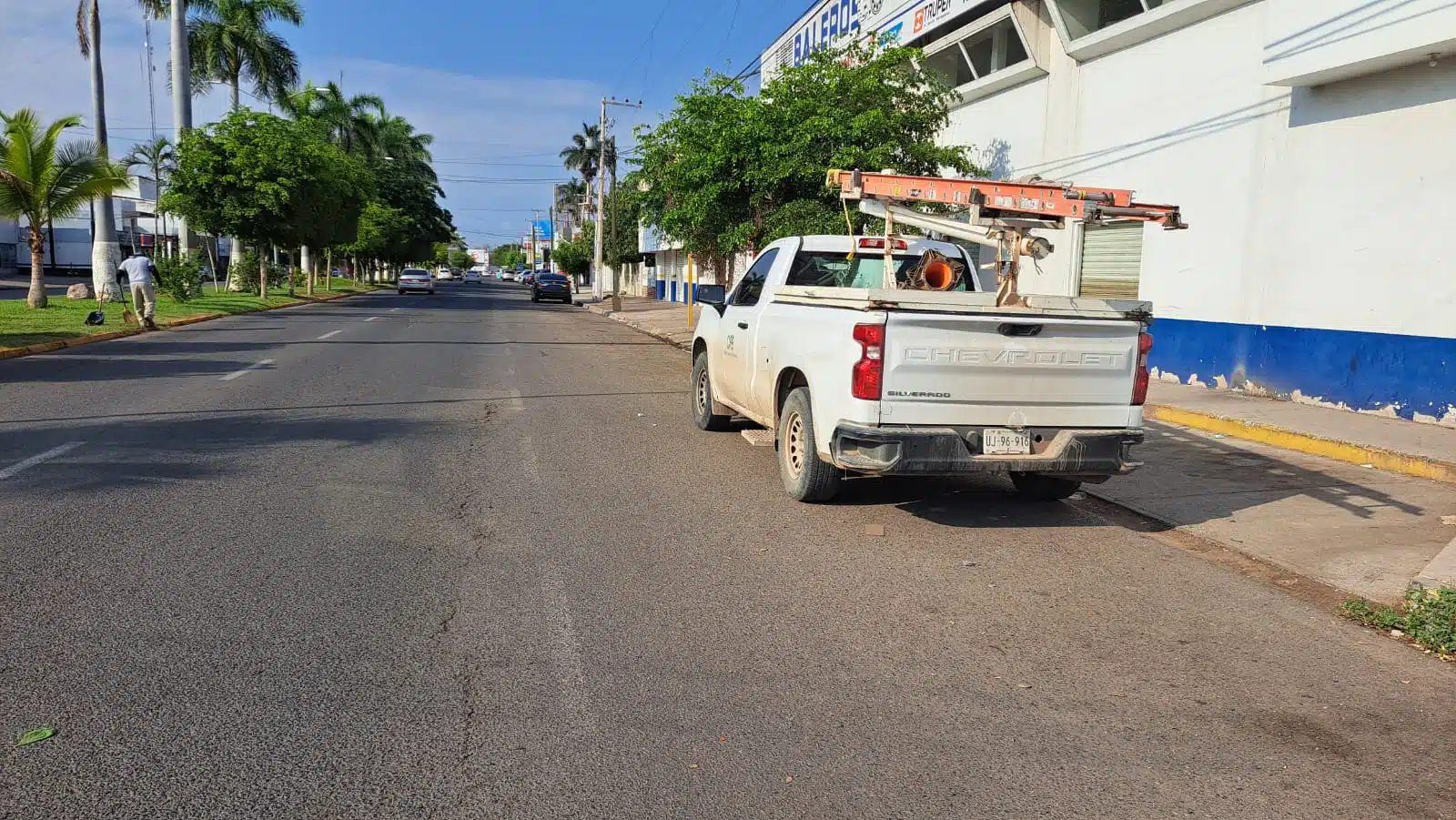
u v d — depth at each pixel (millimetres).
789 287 7621
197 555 5500
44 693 3797
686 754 3492
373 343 19328
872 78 15195
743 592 5203
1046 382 6242
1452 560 5797
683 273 47188
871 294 6039
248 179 32344
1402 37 9625
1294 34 10992
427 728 3621
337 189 38250
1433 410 10133
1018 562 5906
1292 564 5973
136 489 6934
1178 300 13617
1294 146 11680
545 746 3518
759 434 9984
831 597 5180
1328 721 3908
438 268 133125
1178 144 13539
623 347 21562
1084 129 15539
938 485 7945
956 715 3863
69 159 24188
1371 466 8852
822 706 3902
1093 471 6324
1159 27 13672
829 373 6379
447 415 10648
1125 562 5977
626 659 4297
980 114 18828
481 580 5258
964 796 3273
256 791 3180
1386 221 10570
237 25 39688
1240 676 4320
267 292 38625
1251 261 12367
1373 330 10773
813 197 15492
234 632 4445
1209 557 6141
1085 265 15633
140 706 3717
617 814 3111
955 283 8438
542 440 9406
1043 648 4582
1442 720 3938
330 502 6746
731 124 15820
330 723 3639
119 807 3066
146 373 13289
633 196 23203
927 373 6070
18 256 63844
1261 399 12094
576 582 5270
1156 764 3521
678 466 8359
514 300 50875
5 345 15422
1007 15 16703
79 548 5555
